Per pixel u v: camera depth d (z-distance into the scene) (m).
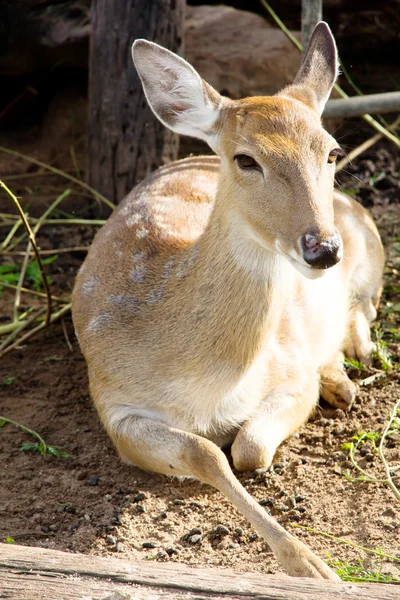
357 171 15.73
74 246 14.04
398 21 19.11
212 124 7.96
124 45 13.28
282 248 7.14
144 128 13.55
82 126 17.11
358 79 18.67
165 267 8.63
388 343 10.90
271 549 7.00
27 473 8.73
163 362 8.24
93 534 7.68
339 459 8.58
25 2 16.44
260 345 7.98
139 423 8.34
